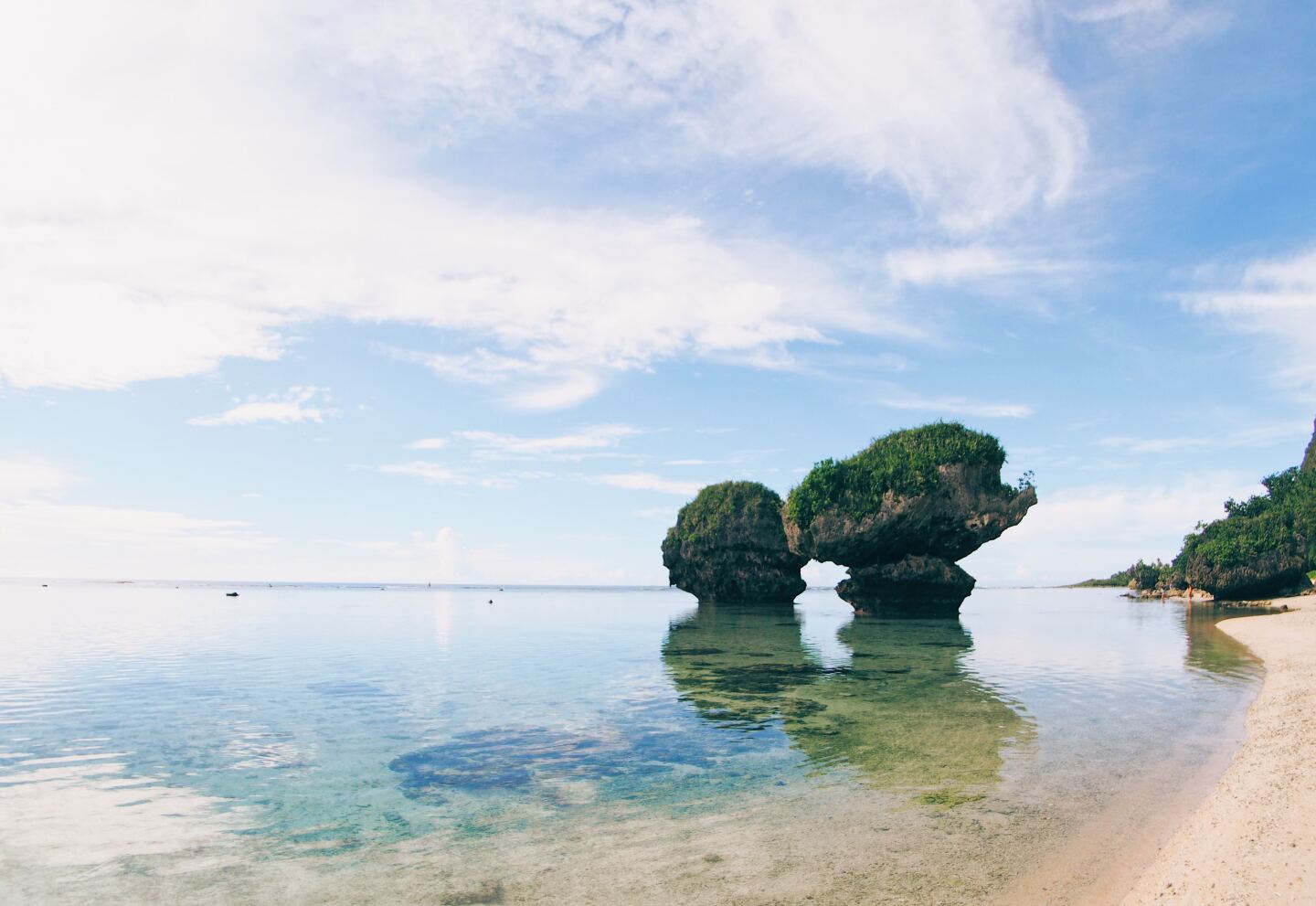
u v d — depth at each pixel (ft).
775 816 32.89
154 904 24.25
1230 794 34.47
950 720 53.42
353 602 336.29
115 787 37.14
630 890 25.35
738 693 65.46
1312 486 314.55
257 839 30.27
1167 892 24.07
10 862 27.76
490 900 24.62
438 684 70.49
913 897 24.73
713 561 219.00
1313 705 55.01
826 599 354.33
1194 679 73.20
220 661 89.15
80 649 103.19
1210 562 251.60
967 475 148.66
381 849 29.14
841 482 157.17
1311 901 22.24
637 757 43.24
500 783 38.11
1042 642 114.42
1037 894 24.85
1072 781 38.11
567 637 124.57
